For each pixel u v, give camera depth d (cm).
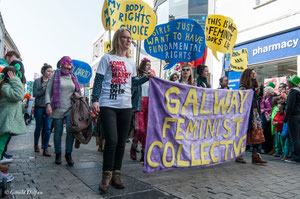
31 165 371
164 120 312
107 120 261
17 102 299
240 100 414
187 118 334
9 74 290
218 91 378
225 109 390
